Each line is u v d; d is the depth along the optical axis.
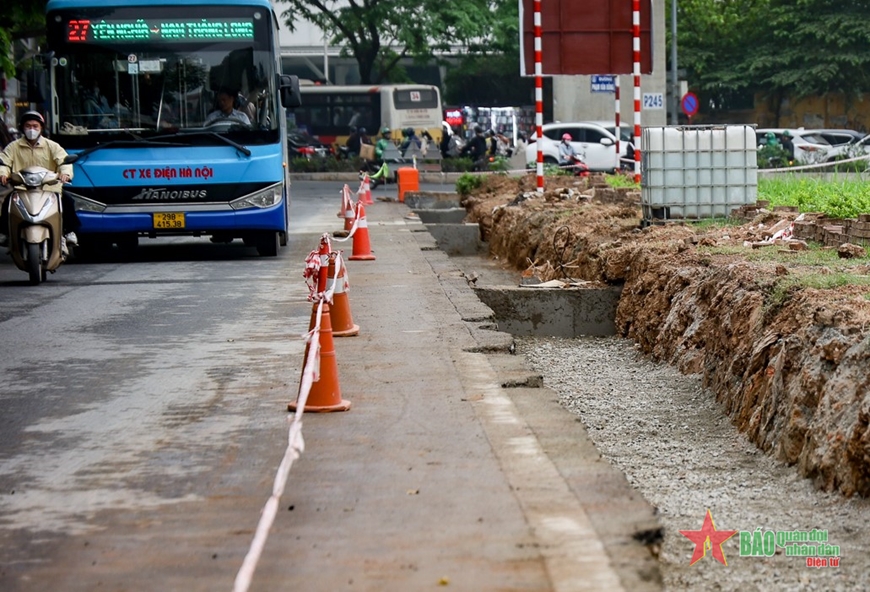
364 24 112.06
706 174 32.88
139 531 11.26
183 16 35.84
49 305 26.92
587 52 48.22
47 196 31.12
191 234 36.97
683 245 27.95
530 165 81.94
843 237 24.77
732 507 14.80
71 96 35.62
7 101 64.44
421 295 26.59
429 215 57.84
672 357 24.05
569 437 14.05
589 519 11.01
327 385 15.69
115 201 35.53
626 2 48.00
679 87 77.12
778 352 17.88
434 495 11.91
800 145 89.94
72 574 10.21
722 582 12.27
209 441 14.58
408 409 15.67
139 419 15.83
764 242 26.34
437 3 111.50
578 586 9.50
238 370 19.02
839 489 14.39
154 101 35.75
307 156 108.81
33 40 68.44
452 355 19.39
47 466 13.63
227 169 35.69
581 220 37.03
